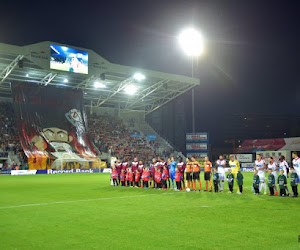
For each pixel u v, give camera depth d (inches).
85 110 2226.9
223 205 476.4
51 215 406.9
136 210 437.4
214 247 257.1
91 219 376.2
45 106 1957.4
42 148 1777.8
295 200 533.0
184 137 2763.3
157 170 764.0
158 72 1884.8
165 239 282.0
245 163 2137.1
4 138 1833.2
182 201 527.8
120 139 2290.8
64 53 1641.2
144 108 2635.3
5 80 1903.3
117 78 1931.6
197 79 2048.5
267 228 320.2
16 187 861.2
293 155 633.6
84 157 1875.0
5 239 290.5
